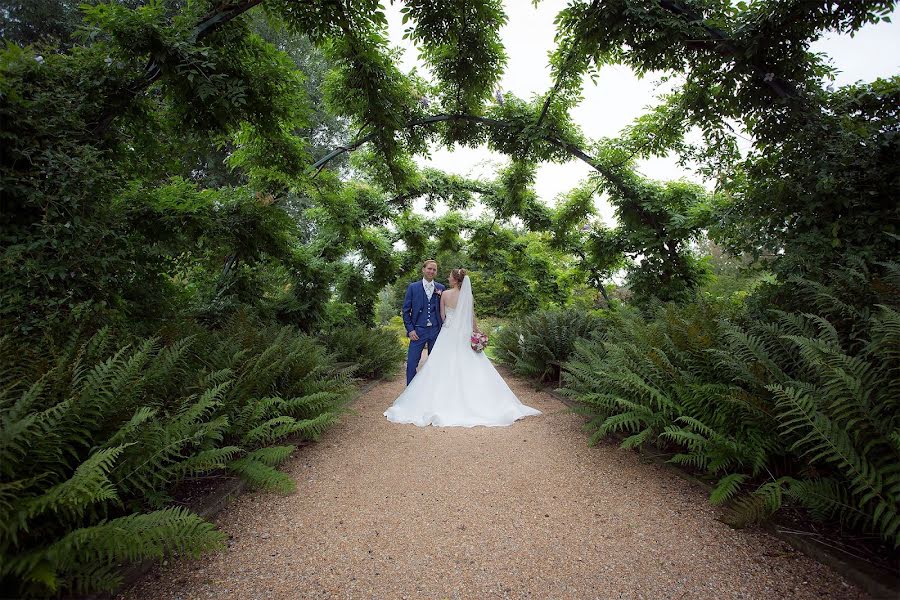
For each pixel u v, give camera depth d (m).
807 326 2.94
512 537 2.26
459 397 4.86
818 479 2.22
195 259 4.66
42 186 2.66
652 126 5.65
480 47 5.29
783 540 2.10
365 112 5.84
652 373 3.30
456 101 6.49
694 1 4.15
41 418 1.65
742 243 4.28
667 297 6.54
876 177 3.38
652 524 2.36
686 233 6.30
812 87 3.93
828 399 2.13
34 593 1.51
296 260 6.79
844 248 3.52
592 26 4.41
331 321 8.56
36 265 2.48
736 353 2.75
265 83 4.10
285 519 2.45
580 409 3.84
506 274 11.77
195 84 3.52
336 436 4.14
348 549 2.14
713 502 2.28
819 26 3.58
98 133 3.32
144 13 3.12
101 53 3.21
